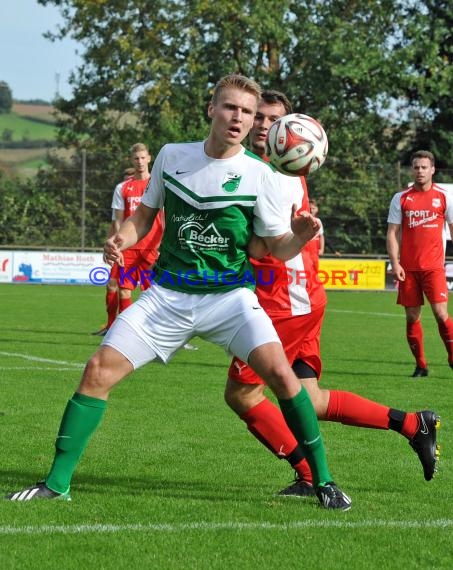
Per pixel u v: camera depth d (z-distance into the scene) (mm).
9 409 17719
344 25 81500
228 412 17891
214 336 11258
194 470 13242
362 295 59938
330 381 22453
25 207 64312
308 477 12039
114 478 12672
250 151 12445
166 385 21141
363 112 84500
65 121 84438
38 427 16047
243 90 10852
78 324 35812
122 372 11227
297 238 10898
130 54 80125
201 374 23047
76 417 11234
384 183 69062
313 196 68375
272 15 79875
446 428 16750
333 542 9812
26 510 10734
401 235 24016
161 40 81438
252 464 13672
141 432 15867
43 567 8891
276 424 12070
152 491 11953
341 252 68625
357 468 13562
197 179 11086
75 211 64500
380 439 15680
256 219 11172
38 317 38688
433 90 83062
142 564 9016
